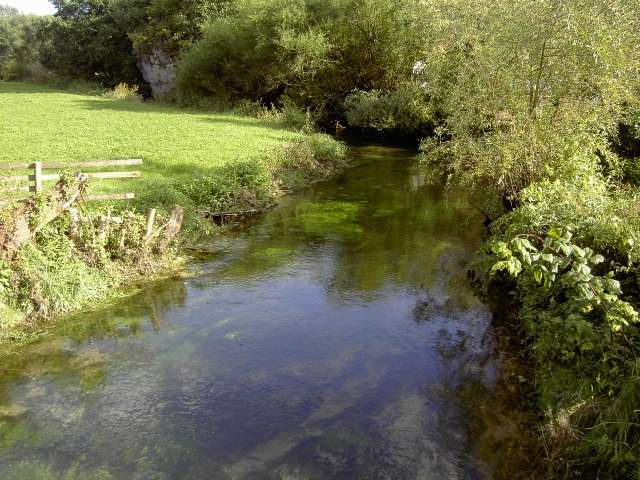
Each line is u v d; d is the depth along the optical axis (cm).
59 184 935
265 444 568
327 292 955
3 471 529
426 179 1880
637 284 648
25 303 831
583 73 1030
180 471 530
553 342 659
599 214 737
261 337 795
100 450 560
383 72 3158
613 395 551
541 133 1077
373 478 519
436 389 663
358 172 2012
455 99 1238
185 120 2659
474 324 832
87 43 5181
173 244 1121
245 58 3272
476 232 1284
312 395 653
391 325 830
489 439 570
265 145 1959
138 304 908
